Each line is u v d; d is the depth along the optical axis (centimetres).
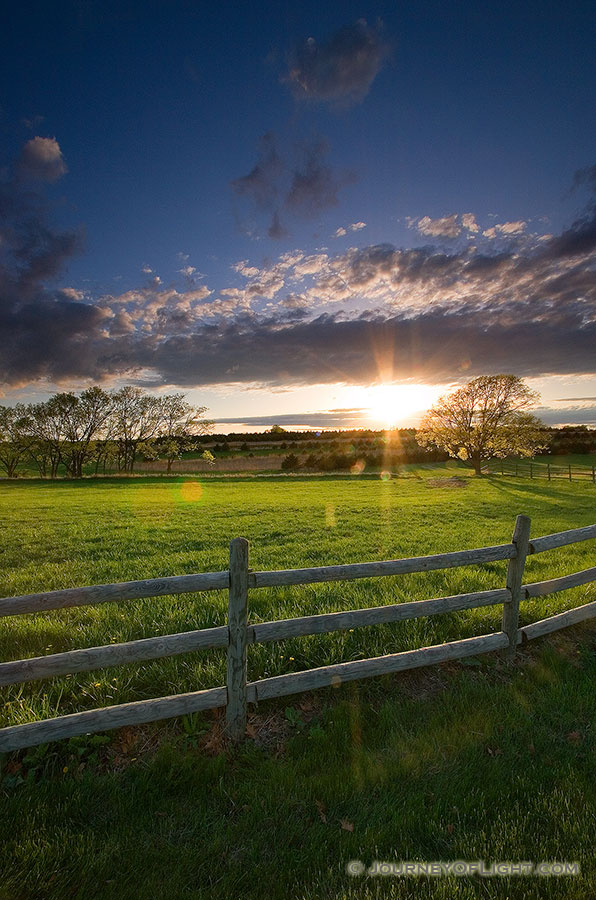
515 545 474
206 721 377
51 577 858
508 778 327
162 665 453
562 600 641
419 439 5562
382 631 525
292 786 316
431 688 433
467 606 453
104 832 281
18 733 304
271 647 485
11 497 2852
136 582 337
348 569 399
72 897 243
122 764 334
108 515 1911
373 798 312
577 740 366
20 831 278
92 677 429
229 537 1349
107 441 6400
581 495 2786
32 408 6025
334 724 376
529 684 435
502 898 242
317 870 261
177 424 6575
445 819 294
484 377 4972
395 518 1788
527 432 4847
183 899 243
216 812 299
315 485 3719
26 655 491
